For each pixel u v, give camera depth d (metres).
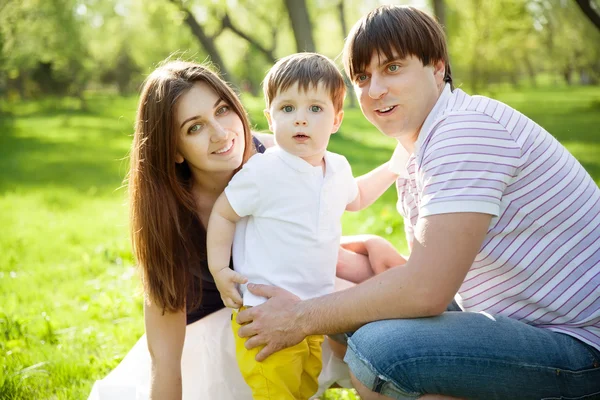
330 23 39.25
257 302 2.21
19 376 3.01
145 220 2.27
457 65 21.80
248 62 37.50
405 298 1.93
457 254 1.87
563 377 1.92
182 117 2.19
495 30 20.88
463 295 2.15
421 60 2.07
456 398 1.98
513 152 1.93
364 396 2.12
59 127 21.81
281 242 2.25
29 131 20.48
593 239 2.00
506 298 2.06
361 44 2.09
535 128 2.02
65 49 24.97
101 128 21.55
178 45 28.12
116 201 8.77
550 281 1.99
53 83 31.50
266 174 2.21
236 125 2.29
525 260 1.98
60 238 6.42
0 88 27.61
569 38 25.16
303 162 2.24
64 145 16.59
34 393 2.92
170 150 2.23
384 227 5.82
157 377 2.33
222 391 2.40
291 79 2.20
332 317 2.04
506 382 1.92
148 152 2.25
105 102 35.16
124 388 2.57
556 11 23.41
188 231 2.35
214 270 2.28
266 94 2.31
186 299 2.45
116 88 45.16
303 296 2.29
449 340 1.92
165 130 2.20
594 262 1.98
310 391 2.31
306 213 2.25
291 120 2.20
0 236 6.61
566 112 19.50
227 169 2.29
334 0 32.88
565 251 1.97
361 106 2.21
